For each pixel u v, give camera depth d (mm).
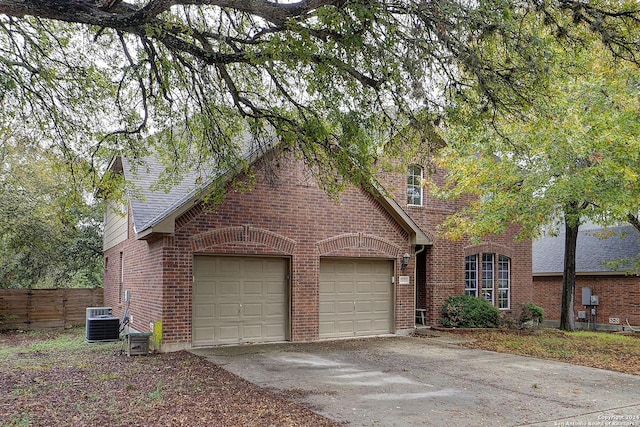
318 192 14148
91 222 25562
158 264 12172
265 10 6293
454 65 7312
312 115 9492
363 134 8391
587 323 22766
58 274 25703
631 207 13070
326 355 11586
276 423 6438
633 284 21156
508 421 6789
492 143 12891
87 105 9867
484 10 6453
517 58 7301
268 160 12211
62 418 6461
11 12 5637
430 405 7504
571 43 7465
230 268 12977
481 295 18656
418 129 7953
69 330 18688
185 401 7355
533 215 13844
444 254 17797
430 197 17672
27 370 9812
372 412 7078
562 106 11125
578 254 24391
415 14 6734
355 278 14961
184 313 12062
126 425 6219
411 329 15648
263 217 13242
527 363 11062
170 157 10938
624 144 11781
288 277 13727
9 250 21484
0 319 18453
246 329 13117
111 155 10805
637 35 7738
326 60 7164
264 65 7734
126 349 11859
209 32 8195
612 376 9867
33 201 19500
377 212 15211
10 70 8164
